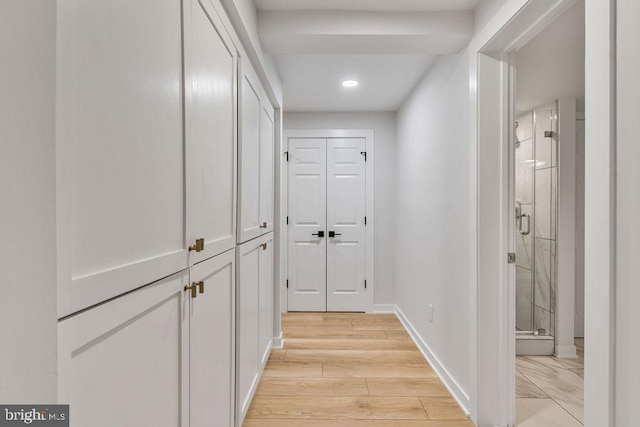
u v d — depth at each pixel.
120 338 0.72
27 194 0.50
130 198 0.74
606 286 0.99
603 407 1.00
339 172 4.05
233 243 1.59
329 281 4.05
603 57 0.99
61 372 0.55
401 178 3.74
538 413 2.03
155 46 0.85
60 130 0.54
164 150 0.90
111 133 0.68
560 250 2.94
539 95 2.92
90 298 0.61
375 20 1.96
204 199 1.20
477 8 1.89
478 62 1.86
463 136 2.07
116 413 0.70
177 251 0.97
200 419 1.17
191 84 1.07
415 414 2.00
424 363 2.69
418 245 3.06
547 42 2.05
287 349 2.96
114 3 0.68
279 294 3.00
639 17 0.91
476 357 1.86
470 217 1.93
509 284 1.85
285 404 2.09
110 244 0.67
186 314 1.04
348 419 1.94
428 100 2.78
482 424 1.85
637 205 0.91
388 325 3.60
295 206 4.06
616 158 0.97
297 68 2.76
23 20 0.49
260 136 2.24
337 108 3.89
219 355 1.41
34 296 0.51
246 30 1.66
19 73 0.49
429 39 2.01
